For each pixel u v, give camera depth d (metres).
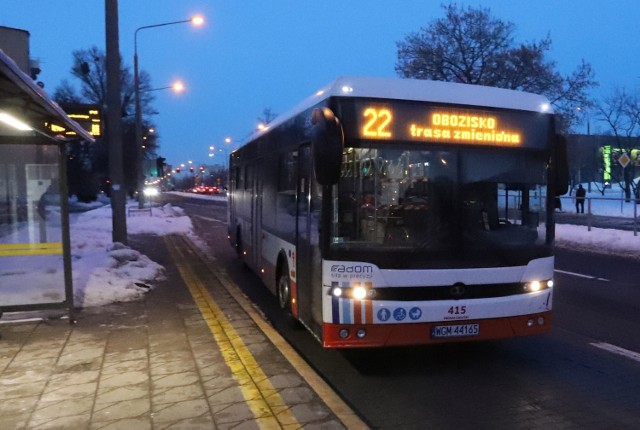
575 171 50.19
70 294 7.42
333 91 5.62
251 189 10.98
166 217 30.81
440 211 5.63
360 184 5.51
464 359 6.42
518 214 5.89
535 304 5.85
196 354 6.12
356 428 4.27
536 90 33.81
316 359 6.41
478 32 34.25
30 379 5.38
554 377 5.82
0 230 7.46
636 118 40.59
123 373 5.52
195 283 10.79
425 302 5.50
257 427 4.27
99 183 73.06
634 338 7.33
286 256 7.59
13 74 4.26
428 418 4.78
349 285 5.42
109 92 13.57
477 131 5.84
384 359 6.41
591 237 18.70
